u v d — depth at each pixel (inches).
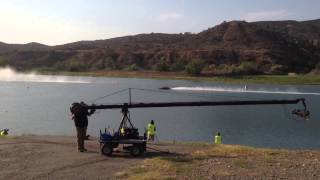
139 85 6220.5
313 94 4845.0
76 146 746.8
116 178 522.6
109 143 658.2
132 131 677.3
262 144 1704.0
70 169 571.8
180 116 2677.2
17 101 3555.6
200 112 2910.9
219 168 564.1
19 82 6865.2
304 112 695.1
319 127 2207.2
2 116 2522.1
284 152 694.5
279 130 2105.1
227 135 1945.1
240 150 701.3
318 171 551.2
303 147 1632.6
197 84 6614.2
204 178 511.8
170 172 539.2
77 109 690.8
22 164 601.3
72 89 5216.5
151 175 520.4
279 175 529.7
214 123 2363.4
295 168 568.4
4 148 721.0
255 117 2650.1
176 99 3769.7
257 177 519.8
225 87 5880.9
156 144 785.6
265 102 684.7
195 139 1800.0
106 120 2372.0
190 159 621.9
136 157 647.1
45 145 754.2
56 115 2568.9
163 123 2338.8
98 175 538.6
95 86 5925.2
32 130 1980.8
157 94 4488.2
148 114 2765.7
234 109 3090.6
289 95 4635.8
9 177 532.4
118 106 688.4
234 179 510.0
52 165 594.9
